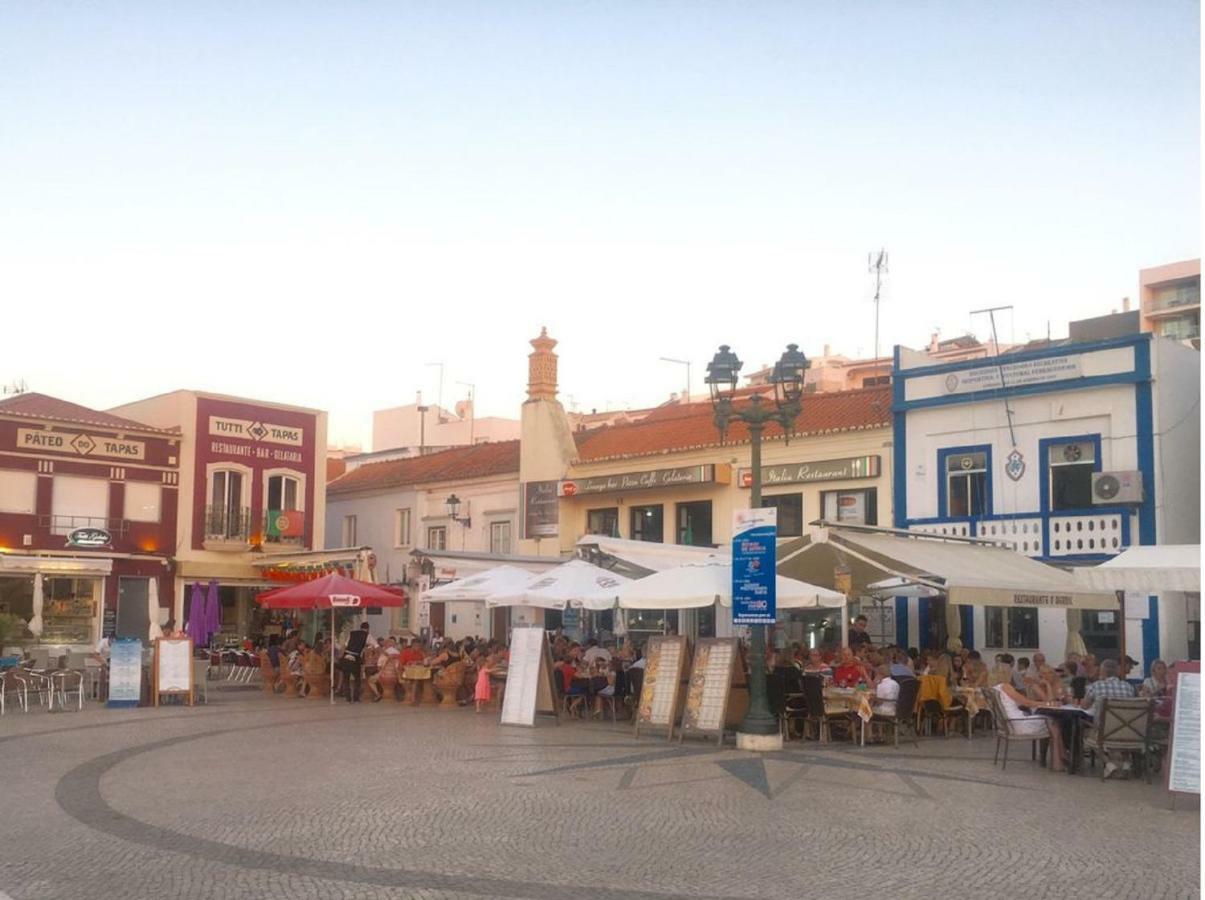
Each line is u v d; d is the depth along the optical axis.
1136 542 25.36
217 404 41.31
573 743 18.03
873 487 29.97
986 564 22.62
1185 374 26.44
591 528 36.47
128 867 9.51
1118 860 10.02
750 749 17.45
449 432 62.75
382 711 23.50
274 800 12.52
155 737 18.39
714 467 32.66
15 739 18.08
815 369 58.16
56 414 38.50
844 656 20.17
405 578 41.72
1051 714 15.63
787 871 9.51
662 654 19.38
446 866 9.55
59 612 37.50
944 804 12.77
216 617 35.38
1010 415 27.53
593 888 8.90
